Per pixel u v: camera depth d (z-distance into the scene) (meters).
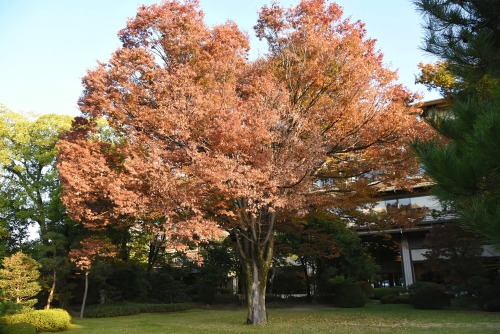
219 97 11.76
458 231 18.67
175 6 12.67
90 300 25.33
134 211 11.08
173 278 29.23
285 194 11.32
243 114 10.98
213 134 10.62
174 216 12.08
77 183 11.25
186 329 13.23
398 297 23.58
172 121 10.97
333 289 25.45
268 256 14.97
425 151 4.38
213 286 28.98
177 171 11.10
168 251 28.70
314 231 18.17
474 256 18.80
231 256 28.48
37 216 22.97
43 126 23.70
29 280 17.22
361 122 12.27
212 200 12.09
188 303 25.45
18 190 23.66
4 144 23.14
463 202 4.18
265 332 11.70
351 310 19.55
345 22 13.30
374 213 16.14
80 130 13.88
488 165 3.88
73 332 14.03
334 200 13.39
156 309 22.98
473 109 4.73
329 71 12.59
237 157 10.78
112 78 12.38
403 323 13.55
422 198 25.80
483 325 12.57
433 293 19.09
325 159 12.64
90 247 14.11
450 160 4.00
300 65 12.70
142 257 28.44
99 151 12.98
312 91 12.99
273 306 24.14
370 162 12.81
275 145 11.80
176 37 12.39
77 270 21.19
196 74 12.24
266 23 13.57
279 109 11.73
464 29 6.39
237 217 13.23
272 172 10.86
